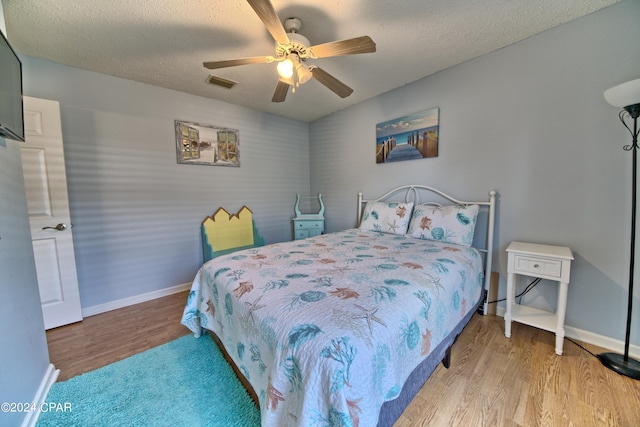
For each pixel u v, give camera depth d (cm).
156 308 241
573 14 162
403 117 268
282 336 90
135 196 250
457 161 231
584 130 168
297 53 154
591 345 169
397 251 187
